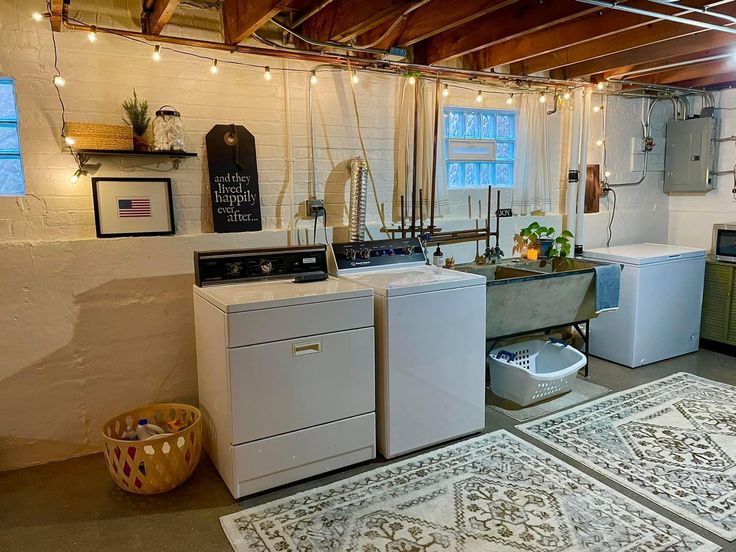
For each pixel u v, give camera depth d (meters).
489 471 2.55
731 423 3.01
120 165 2.78
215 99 2.96
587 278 3.58
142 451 2.29
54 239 2.67
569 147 4.30
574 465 2.59
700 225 4.88
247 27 2.59
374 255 3.13
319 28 2.96
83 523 2.21
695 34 3.28
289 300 2.33
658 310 4.04
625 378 3.77
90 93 2.67
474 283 2.84
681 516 2.18
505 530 2.10
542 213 4.28
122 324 2.82
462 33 3.19
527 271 3.58
